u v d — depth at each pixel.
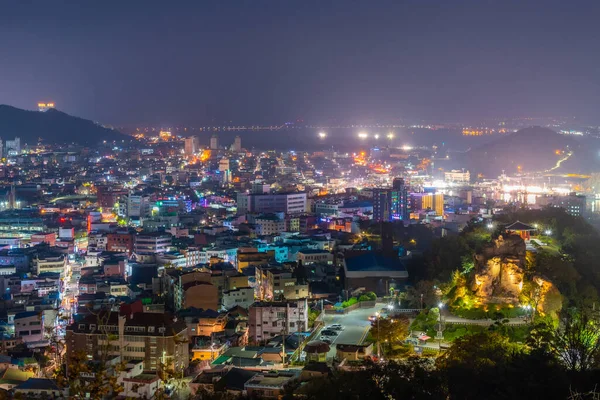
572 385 189.50
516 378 199.25
